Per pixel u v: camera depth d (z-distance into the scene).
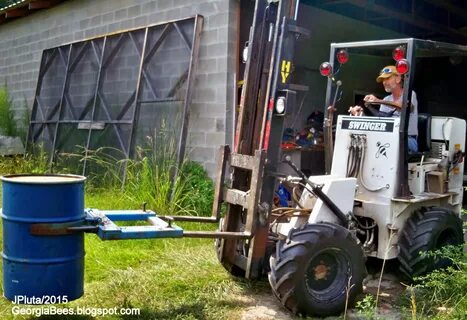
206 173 6.91
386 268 4.79
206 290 4.07
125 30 8.00
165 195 6.14
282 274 3.48
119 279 4.20
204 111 6.99
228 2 6.72
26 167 8.73
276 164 3.84
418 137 4.91
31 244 3.06
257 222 3.78
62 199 3.10
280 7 3.77
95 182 7.67
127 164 7.17
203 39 7.01
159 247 5.09
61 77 9.46
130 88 7.79
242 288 4.11
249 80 4.09
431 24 9.77
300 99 8.86
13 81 11.81
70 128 8.80
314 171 7.96
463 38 11.37
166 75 7.17
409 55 4.17
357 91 10.12
